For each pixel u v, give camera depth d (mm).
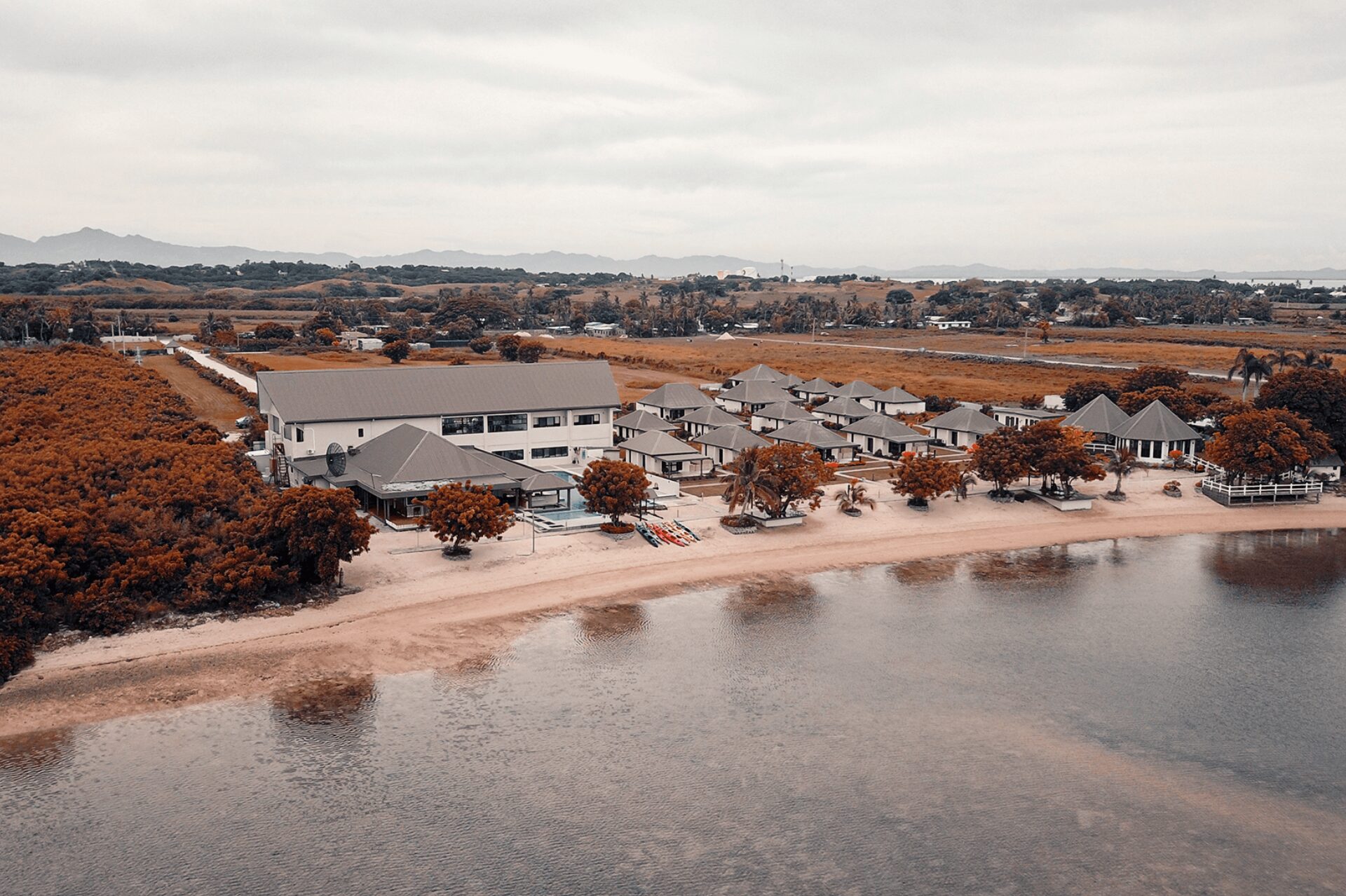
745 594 65188
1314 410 103750
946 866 35844
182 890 33938
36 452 79750
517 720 46500
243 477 82375
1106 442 114375
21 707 46344
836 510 87062
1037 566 72812
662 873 35188
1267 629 60094
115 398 111125
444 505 68812
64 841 36500
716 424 122125
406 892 33938
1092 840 37656
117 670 50344
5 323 179625
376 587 63438
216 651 52969
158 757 42438
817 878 35000
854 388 146500
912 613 62031
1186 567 72938
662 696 49344
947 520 84812
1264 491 92250
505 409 100062
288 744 43812
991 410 141750
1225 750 44906
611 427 106750
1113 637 58375
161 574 57500
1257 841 37781
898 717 47625
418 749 43531
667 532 77812
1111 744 45344
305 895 33812
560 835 37344
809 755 43688
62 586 55312
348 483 81688
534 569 68250
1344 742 45812
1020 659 54969
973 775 42281
